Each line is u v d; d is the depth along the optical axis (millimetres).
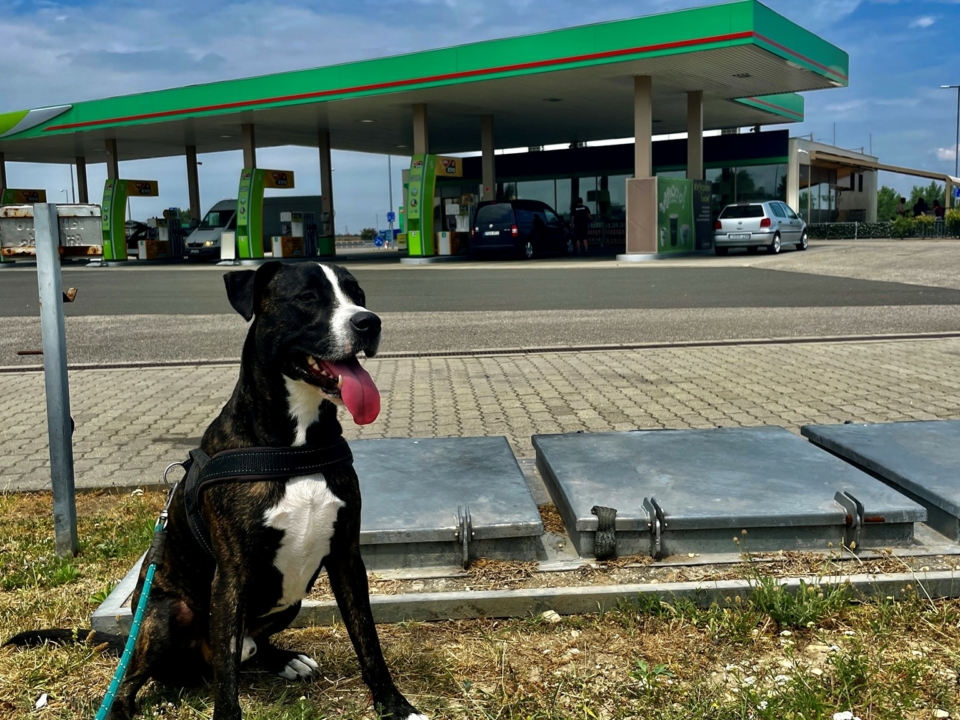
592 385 8086
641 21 23812
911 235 36312
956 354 9336
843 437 4574
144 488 5297
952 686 2838
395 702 2736
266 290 2633
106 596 3668
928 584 3406
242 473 2529
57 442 4168
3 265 36094
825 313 12891
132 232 41781
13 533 4598
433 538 3553
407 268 26859
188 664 2854
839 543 3652
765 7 23016
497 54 25891
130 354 10523
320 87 29156
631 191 27391
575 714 2773
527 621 3367
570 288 18047
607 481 3949
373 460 4367
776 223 27422
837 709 2723
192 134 38031
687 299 15312
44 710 2895
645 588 3396
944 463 4098
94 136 37938
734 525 3566
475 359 9758
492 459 4379
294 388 2598
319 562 2689
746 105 33344
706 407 7012
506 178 42906
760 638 3189
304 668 3047
